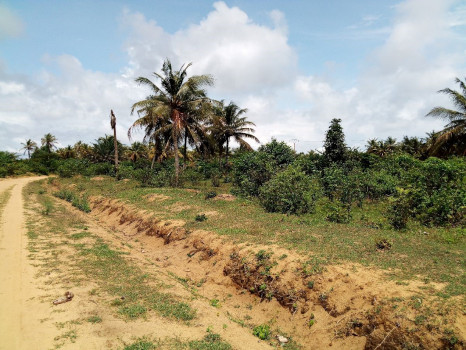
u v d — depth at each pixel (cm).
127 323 586
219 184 2672
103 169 3591
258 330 645
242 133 3431
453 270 668
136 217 1509
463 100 2197
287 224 1105
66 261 890
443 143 2291
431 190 1345
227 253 925
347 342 573
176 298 722
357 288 634
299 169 1541
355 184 1714
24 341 507
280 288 731
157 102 2208
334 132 2672
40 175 5178
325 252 793
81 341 516
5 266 822
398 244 856
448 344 482
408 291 587
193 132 2341
